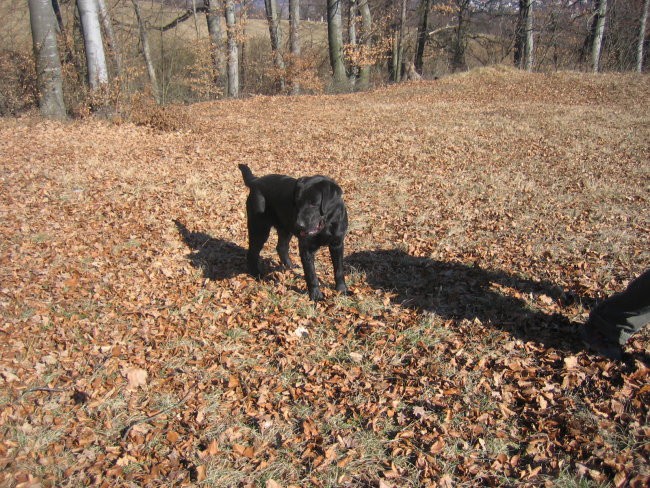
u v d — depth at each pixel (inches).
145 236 266.5
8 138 458.3
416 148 441.4
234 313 197.8
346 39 1256.8
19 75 611.5
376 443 133.9
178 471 127.9
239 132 546.6
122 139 487.5
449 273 218.1
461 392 148.2
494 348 165.9
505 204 302.2
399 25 1254.9
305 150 452.8
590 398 140.8
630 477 116.4
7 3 856.9
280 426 141.8
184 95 984.3
